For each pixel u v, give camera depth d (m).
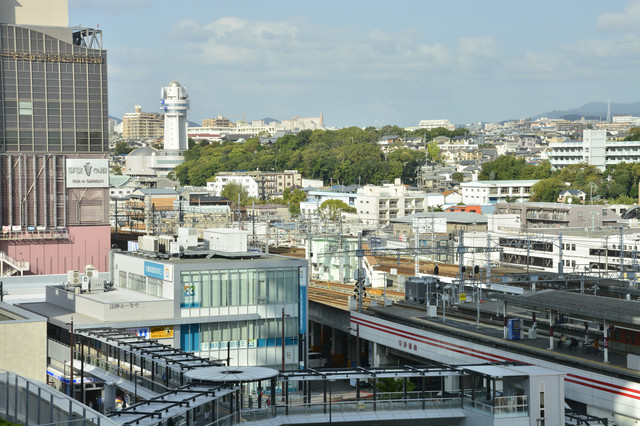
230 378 58.69
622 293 106.50
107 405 70.12
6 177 145.38
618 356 74.19
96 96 149.62
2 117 144.75
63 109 147.88
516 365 67.12
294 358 93.75
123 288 99.88
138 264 96.25
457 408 64.94
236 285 91.12
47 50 146.62
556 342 80.00
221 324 90.44
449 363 86.94
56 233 148.00
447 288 108.88
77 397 79.00
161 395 56.28
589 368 71.19
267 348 92.69
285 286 93.19
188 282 89.19
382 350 102.00
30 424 46.62
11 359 67.12
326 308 115.81
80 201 149.38
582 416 65.88
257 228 187.00
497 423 62.38
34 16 146.62
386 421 63.28
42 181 147.38
